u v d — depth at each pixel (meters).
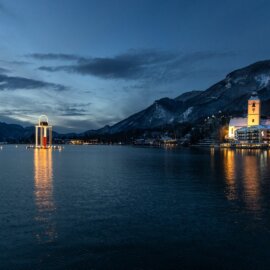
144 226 32.34
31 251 26.05
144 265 23.89
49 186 58.12
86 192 51.59
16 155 198.62
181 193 50.88
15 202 43.34
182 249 26.59
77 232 30.47
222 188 55.97
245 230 31.17
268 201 44.31
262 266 23.80
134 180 67.50
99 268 23.39
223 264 24.09
